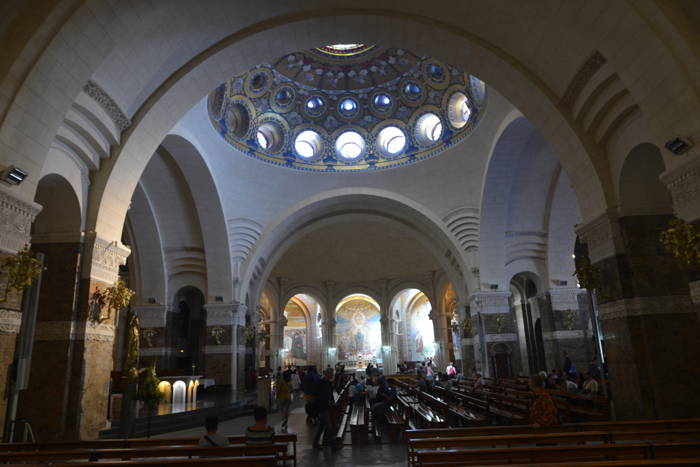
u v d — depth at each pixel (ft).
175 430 43.70
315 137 80.59
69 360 30.73
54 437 29.48
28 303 29.07
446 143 75.25
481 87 61.41
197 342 80.94
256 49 38.50
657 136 26.96
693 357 29.86
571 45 31.37
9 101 24.22
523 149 58.23
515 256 69.56
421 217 80.02
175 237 73.15
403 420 34.71
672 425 22.00
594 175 33.88
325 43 40.01
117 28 28.37
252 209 77.10
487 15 33.88
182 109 38.55
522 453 16.35
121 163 34.99
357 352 144.36
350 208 87.61
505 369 68.33
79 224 32.73
